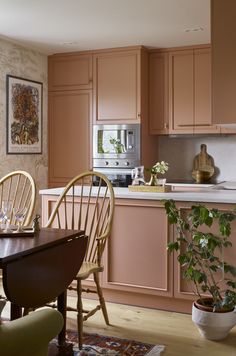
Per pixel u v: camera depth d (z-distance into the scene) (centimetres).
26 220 322
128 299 366
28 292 224
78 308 286
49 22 436
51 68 569
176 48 534
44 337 170
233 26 334
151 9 396
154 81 548
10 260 210
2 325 164
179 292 340
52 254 241
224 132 520
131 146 531
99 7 391
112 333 309
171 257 341
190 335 307
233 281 316
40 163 557
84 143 555
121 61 533
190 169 585
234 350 284
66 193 337
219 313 291
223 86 338
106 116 542
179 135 553
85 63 550
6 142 496
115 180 538
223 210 319
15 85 508
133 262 354
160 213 342
